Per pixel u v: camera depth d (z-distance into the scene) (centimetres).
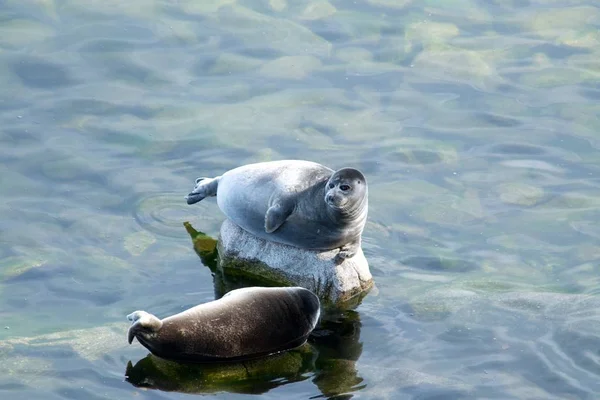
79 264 2953
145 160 3484
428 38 4341
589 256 3111
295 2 4562
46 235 3073
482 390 2473
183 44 4194
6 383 2414
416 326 2759
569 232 3231
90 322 2688
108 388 2425
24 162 3425
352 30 4369
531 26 4466
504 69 4162
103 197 3284
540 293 2895
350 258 2942
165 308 2769
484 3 4650
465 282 2972
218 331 2522
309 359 2595
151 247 3067
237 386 2462
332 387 2475
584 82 4081
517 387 2488
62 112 3725
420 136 3719
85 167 3422
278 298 2630
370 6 4566
